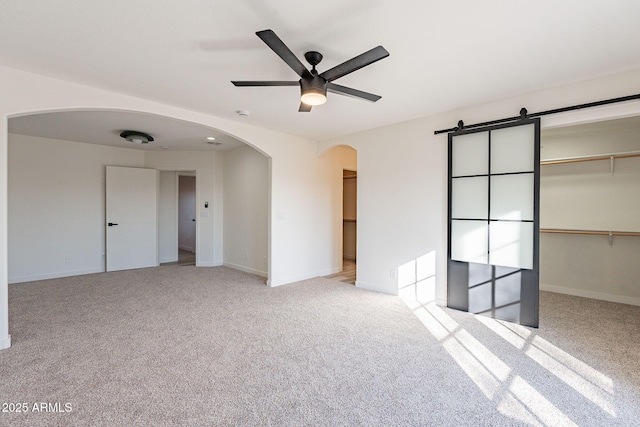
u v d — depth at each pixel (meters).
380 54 1.85
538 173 3.03
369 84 2.86
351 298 4.03
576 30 1.99
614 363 2.36
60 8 1.78
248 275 5.40
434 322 3.20
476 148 3.43
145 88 2.95
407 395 1.96
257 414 1.78
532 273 3.08
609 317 3.35
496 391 2.00
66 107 2.79
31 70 2.57
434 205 3.78
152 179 6.15
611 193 3.94
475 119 3.43
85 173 5.52
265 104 3.40
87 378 2.13
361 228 4.55
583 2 1.72
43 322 3.14
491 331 2.97
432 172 3.79
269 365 2.32
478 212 3.42
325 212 5.45
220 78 2.73
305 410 1.81
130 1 1.72
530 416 1.76
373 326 3.09
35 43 2.16
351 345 2.66
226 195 6.25
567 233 4.23
